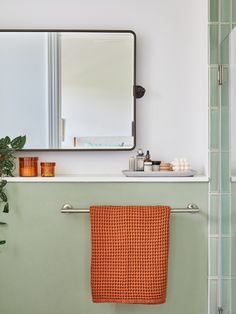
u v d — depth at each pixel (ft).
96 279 5.75
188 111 6.59
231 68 5.42
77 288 6.12
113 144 6.53
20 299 6.13
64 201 6.09
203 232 6.14
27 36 6.45
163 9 6.58
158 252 5.74
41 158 6.62
